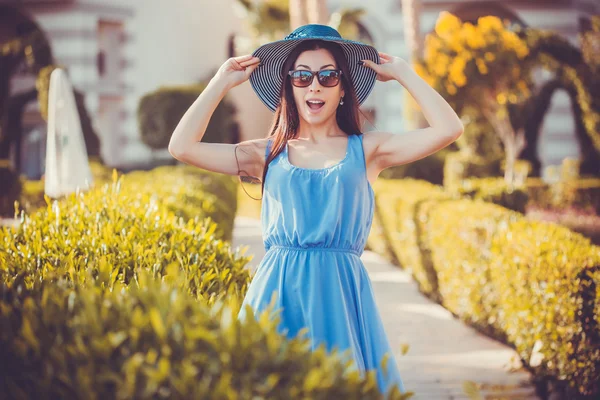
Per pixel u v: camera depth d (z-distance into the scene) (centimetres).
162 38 2273
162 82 2275
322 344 172
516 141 1512
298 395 156
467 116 1470
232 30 2722
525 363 483
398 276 908
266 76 294
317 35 278
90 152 1956
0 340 182
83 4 2164
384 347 258
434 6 2103
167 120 1983
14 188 1298
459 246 627
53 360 169
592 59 1445
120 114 2241
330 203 257
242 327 173
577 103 1720
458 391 451
